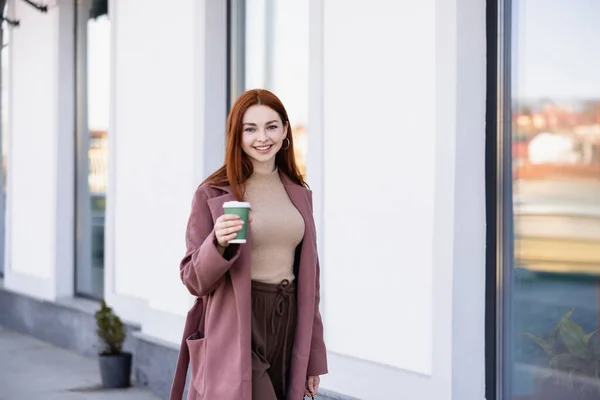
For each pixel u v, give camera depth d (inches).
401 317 161.0
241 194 112.7
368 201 168.2
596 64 132.0
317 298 120.2
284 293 112.8
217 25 220.5
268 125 113.2
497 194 147.3
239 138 113.3
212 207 111.7
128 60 255.9
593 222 132.7
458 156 147.9
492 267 147.9
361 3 169.2
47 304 314.3
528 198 142.5
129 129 256.4
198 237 112.2
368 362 167.0
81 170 309.0
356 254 171.0
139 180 251.6
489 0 147.5
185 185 227.9
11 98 349.1
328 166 177.9
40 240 325.1
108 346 244.4
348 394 170.7
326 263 178.2
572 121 135.5
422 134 156.8
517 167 144.2
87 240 305.9
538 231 141.0
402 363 160.7
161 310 237.1
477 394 149.5
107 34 288.8
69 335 297.7
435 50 151.3
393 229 162.9
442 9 149.4
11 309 348.2
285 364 114.8
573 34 135.2
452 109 148.0
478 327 149.5
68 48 310.0
